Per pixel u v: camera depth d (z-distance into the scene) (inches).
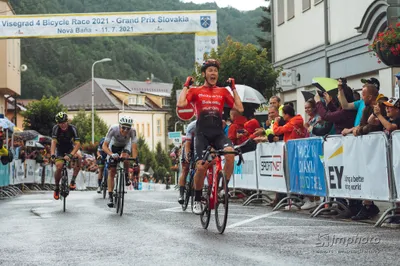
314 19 924.6
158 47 6993.1
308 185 470.3
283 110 529.7
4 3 1781.5
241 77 890.7
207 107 365.7
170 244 305.4
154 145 4552.2
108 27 1116.5
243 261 253.4
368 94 406.3
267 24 1980.8
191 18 1111.0
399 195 366.0
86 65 5556.1
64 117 529.0
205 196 373.4
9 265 261.0
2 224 422.0
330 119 454.0
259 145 558.3
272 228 365.4
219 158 361.1
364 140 395.2
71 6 6141.7
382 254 266.8
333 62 865.5
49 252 292.0
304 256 263.1
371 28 720.3
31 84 4896.7
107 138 507.2
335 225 378.9
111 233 354.0
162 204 573.6
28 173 1087.0
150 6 6983.3
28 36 1119.0
